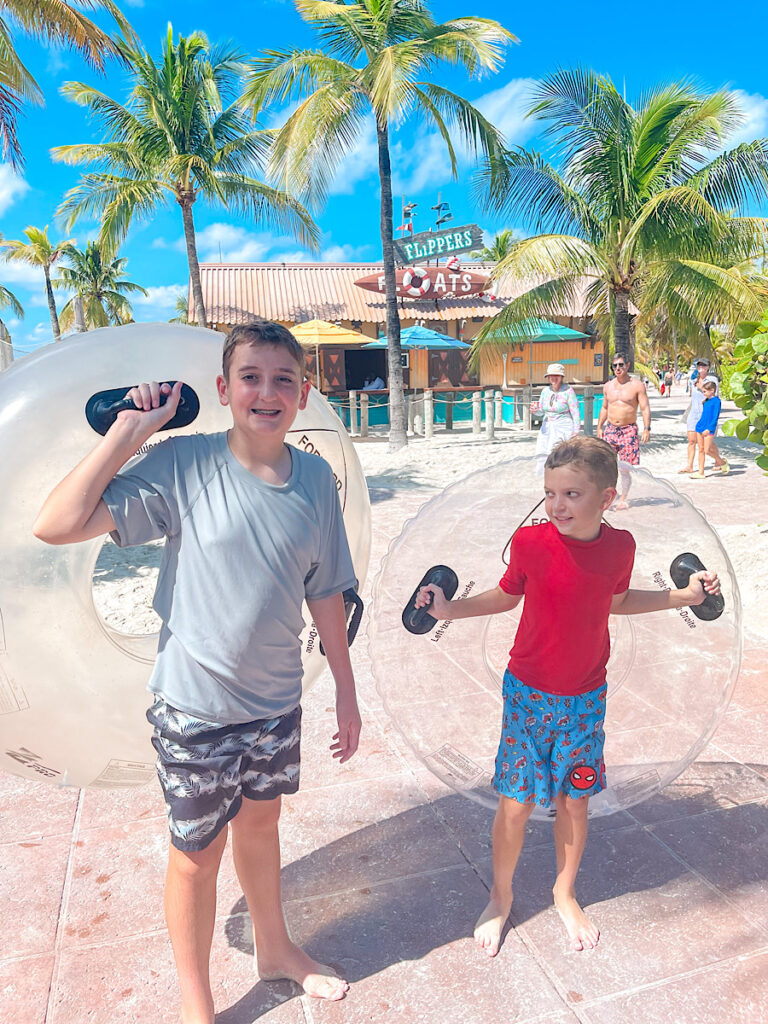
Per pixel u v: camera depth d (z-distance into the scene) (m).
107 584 6.45
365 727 3.75
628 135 14.62
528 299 15.76
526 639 2.23
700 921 2.38
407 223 25.08
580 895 2.51
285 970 2.17
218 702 1.81
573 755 2.22
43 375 2.01
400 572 2.58
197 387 2.16
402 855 2.73
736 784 3.13
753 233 15.54
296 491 1.89
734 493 9.76
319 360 22.25
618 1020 2.02
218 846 1.90
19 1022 2.04
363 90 14.28
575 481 2.01
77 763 2.22
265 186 20.66
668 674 2.71
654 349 36.91
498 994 2.12
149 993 2.14
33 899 2.54
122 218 19.92
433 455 14.52
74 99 19.03
